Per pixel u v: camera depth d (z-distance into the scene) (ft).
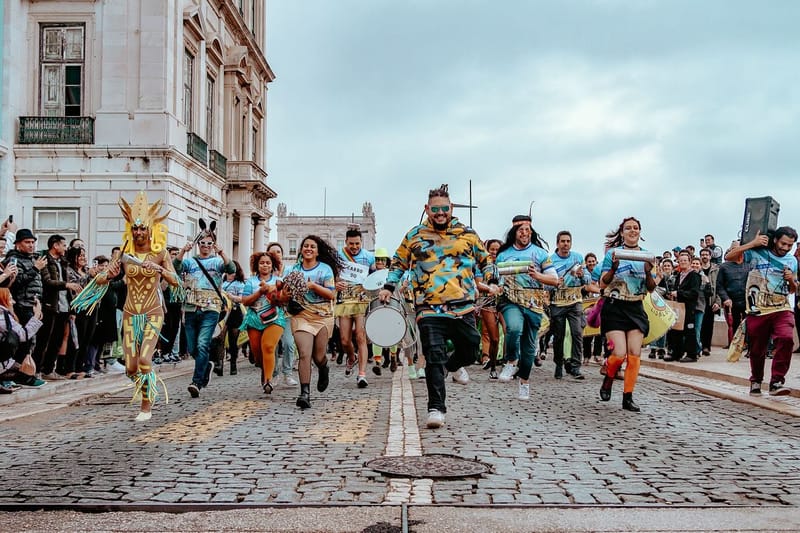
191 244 35.12
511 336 33.01
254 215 129.59
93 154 81.20
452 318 24.56
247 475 17.99
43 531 13.79
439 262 24.64
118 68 81.87
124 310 28.35
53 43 82.74
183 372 50.67
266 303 35.55
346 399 33.60
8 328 33.09
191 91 96.73
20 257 36.35
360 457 20.06
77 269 43.93
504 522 14.12
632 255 29.19
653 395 34.63
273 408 30.58
